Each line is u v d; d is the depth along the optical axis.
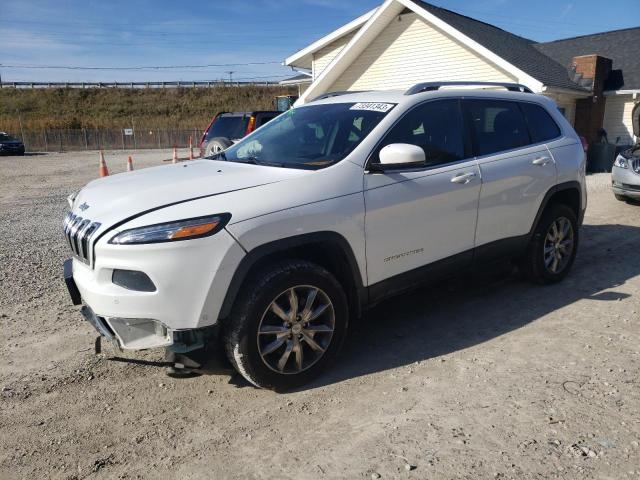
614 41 20.95
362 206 3.44
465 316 4.41
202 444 2.78
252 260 3.01
